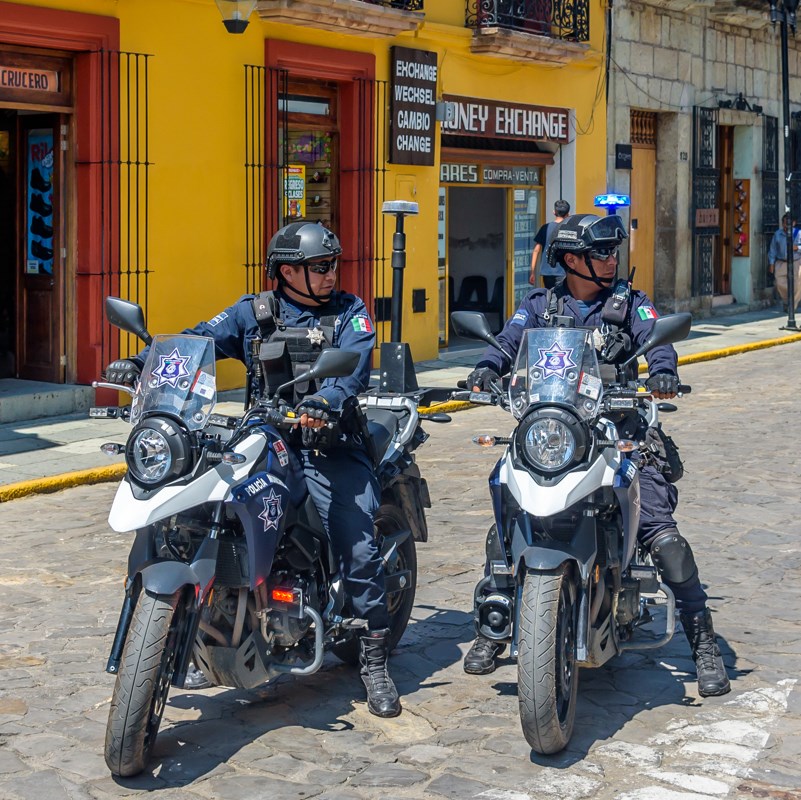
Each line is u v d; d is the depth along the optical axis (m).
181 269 12.80
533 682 4.25
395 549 5.16
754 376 15.85
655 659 5.49
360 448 4.92
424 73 15.62
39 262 12.18
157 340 4.38
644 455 5.00
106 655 5.59
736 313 24.12
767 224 25.02
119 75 11.90
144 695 4.12
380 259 15.29
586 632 4.37
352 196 14.96
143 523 4.07
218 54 13.02
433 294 16.31
